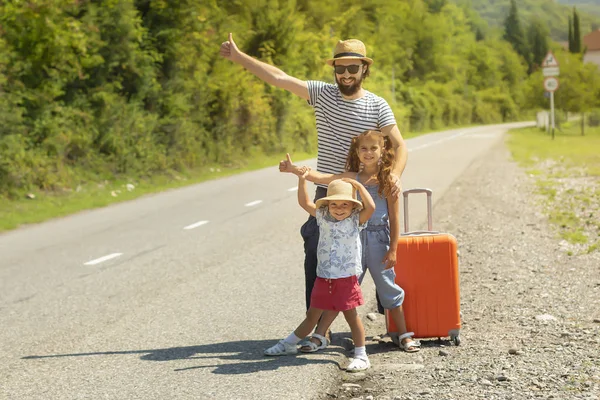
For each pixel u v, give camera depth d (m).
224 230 13.72
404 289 6.75
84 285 9.59
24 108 20.53
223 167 28.75
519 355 6.31
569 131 64.62
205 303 8.48
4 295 9.16
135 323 7.73
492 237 12.20
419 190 7.14
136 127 24.23
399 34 98.38
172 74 28.17
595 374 5.68
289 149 37.09
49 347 6.98
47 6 21.48
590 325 7.19
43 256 11.69
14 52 21.31
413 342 6.64
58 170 20.61
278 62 39.56
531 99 71.62
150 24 27.86
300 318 7.78
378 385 5.72
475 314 7.80
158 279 9.80
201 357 6.53
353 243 6.17
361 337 6.20
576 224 13.17
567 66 69.62
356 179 6.46
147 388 5.78
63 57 22.23
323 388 5.66
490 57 149.25
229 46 6.84
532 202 16.20
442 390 5.48
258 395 5.54
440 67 110.81
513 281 9.18
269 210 16.28
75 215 16.55
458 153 34.19
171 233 13.56
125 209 17.27
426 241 6.77
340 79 6.60
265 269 10.24
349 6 66.12
